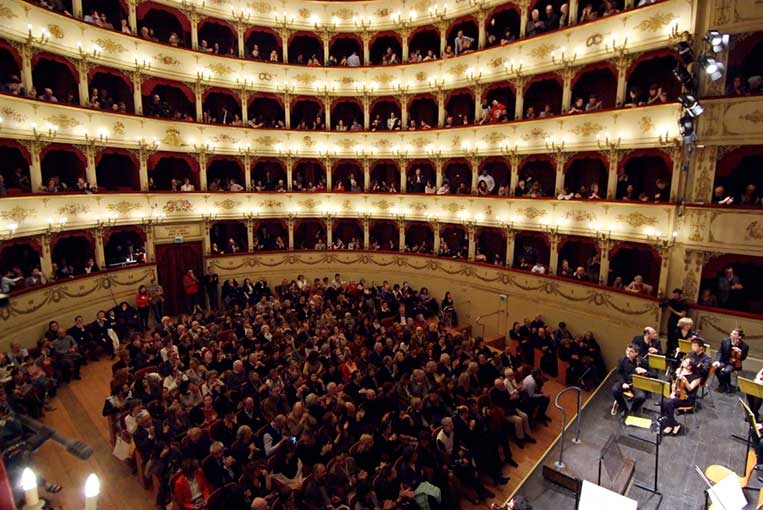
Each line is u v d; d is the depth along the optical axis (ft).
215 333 62.18
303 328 63.52
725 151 56.90
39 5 65.67
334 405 44.52
